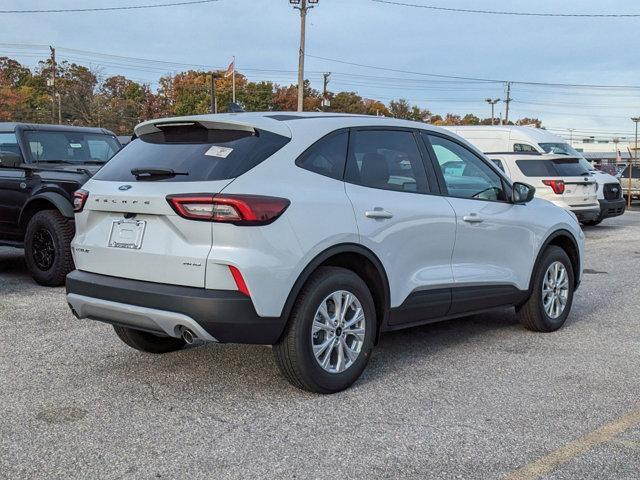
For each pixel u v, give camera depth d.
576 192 14.38
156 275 4.14
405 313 4.93
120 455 3.55
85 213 4.57
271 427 3.94
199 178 4.14
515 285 5.88
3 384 4.62
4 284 8.19
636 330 6.45
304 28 40.41
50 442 3.70
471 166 5.68
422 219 4.98
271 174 4.20
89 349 5.46
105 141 9.72
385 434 3.86
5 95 64.25
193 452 3.60
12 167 8.10
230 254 3.93
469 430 3.94
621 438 3.86
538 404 4.39
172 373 4.89
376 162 4.86
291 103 77.62
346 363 4.54
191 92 73.94
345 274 4.45
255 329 4.03
